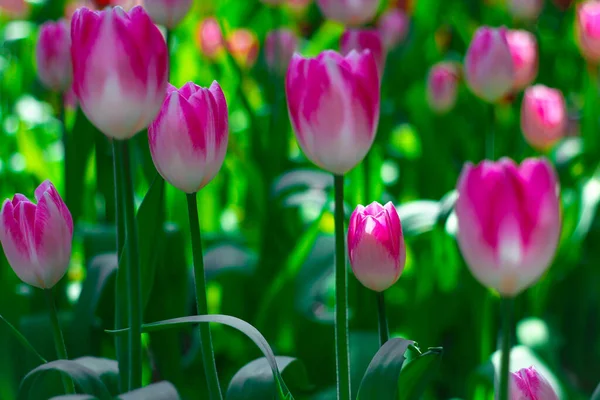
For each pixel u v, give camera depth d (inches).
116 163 54.4
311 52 117.1
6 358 64.4
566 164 89.0
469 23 131.6
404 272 88.0
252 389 54.2
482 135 107.6
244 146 104.3
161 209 56.4
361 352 66.5
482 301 75.3
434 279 83.4
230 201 105.5
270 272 83.4
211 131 50.9
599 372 90.7
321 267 74.9
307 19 160.6
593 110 91.4
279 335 78.5
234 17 138.3
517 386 51.9
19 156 106.7
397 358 50.7
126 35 49.7
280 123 86.9
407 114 125.1
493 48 71.7
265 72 111.2
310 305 73.5
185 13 62.4
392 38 113.5
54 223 52.4
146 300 56.2
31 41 125.3
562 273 88.0
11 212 52.3
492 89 73.3
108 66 49.7
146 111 50.4
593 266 92.4
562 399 63.1
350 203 82.2
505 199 47.6
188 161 50.8
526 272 48.1
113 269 63.4
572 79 135.1
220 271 75.9
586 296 92.7
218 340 83.7
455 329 92.5
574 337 92.7
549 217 47.7
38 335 63.7
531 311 85.6
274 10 99.1
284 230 85.0
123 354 55.9
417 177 100.7
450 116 108.1
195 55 108.6
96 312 65.9
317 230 69.6
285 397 51.1
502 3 136.1
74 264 87.3
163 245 61.5
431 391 82.3
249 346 79.4
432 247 83.4
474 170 48.0
